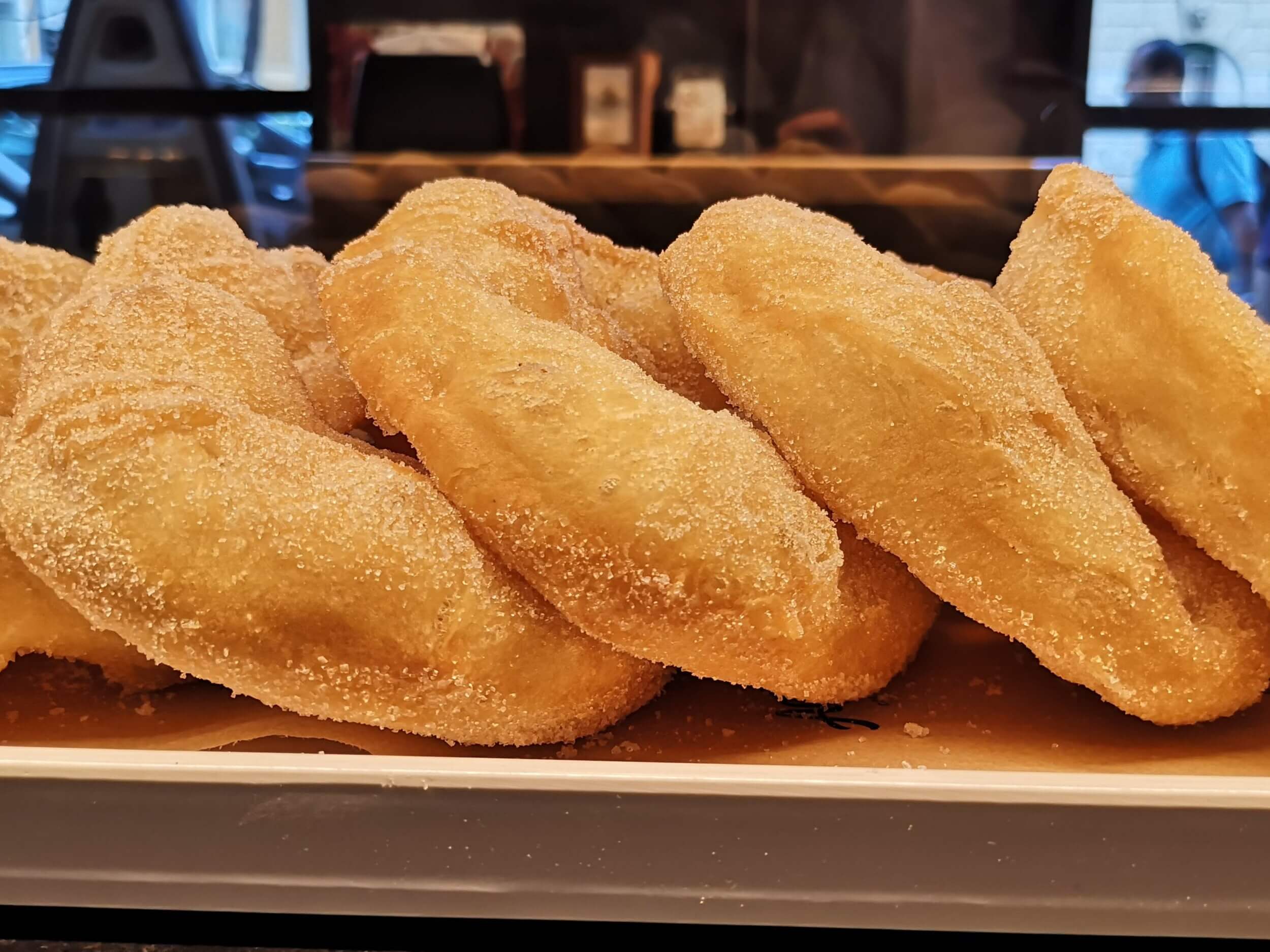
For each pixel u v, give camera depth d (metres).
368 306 0.22
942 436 0.21
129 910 0.18
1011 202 0.57
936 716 0.23
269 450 0.20
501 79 0.64
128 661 0.22
